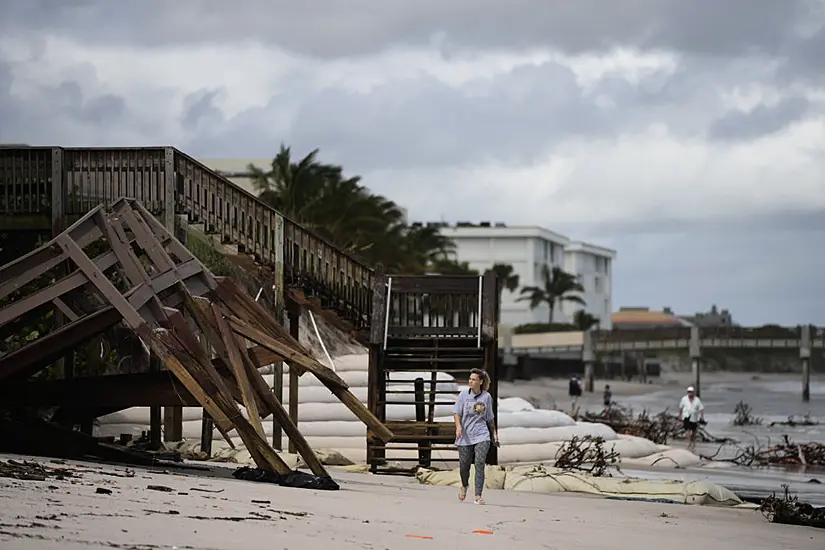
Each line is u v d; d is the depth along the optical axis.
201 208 59.09
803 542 34.81
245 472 41.16
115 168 57.62
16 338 57.91
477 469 39.69
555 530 32.78
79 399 45.25
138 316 41.75
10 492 28.02
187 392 44.69
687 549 30.47
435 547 26.27
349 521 30.03
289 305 63.69
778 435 116.06
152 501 29.50
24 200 57.50
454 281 62.09
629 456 74.00
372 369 59.12
